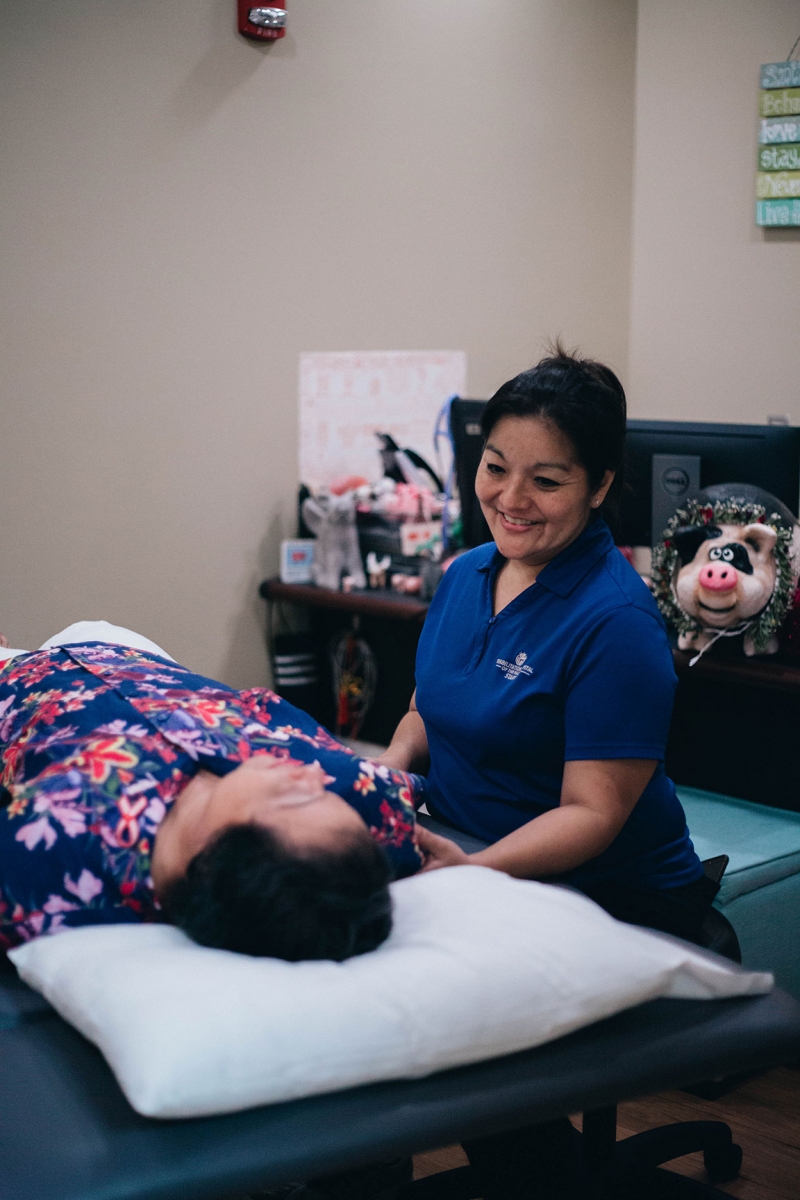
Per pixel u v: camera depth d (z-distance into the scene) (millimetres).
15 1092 867
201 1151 799
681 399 4195
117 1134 814
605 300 4211
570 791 1320
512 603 1426
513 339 3955
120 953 924
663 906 1412
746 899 1897
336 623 3439
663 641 1355
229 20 3135
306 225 3385
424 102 3588
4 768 1213
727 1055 958
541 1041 920
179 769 1086
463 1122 854
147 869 1027
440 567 3055
